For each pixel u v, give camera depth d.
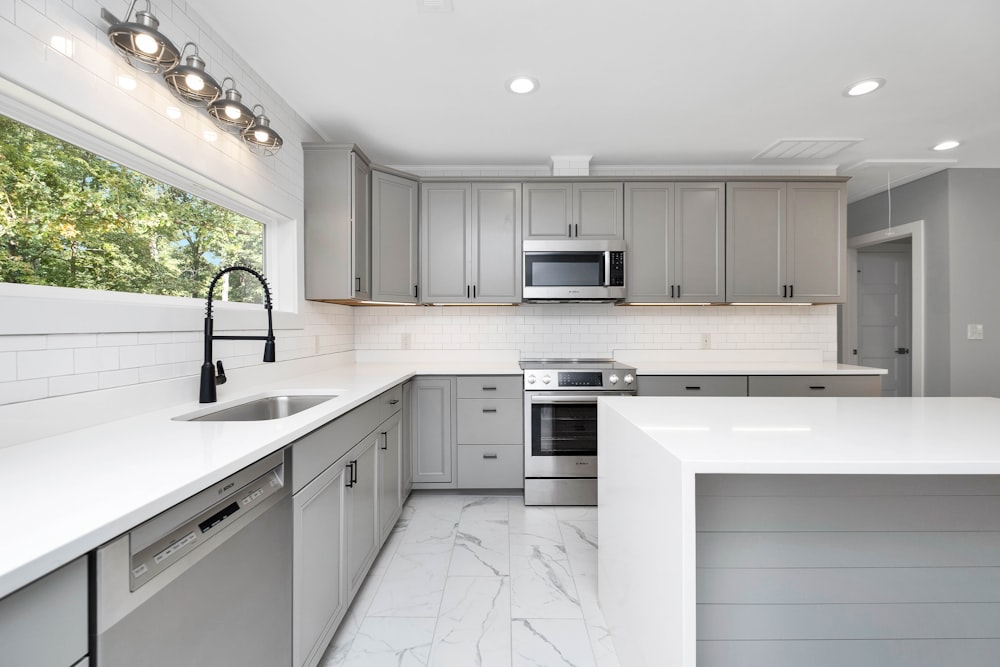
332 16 1.81
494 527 2.57
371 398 1.97
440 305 3.49
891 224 3.99
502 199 3.22
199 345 1.73
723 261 3.23
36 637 0.57
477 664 1.50
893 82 2.31
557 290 3.15
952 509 1.20
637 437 1.29
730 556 1.18
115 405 1.35
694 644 0.96
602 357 3.55
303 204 2.64
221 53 1.92
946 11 1.79
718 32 1.92
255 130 1.88
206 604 0.90
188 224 1.88
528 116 2.66
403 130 2.84
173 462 0.94
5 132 1.16
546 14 1.80
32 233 1.23
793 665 1.20
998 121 2.74
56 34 1.17
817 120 2.72
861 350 4.71
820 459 0.95
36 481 0.82
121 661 0.69
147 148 1.49
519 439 3.00
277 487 1.18
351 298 2.65
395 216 3.04
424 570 2.09
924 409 1.54
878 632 1.20
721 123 2.76
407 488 2.89
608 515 1.67
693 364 3.37
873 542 1.20
